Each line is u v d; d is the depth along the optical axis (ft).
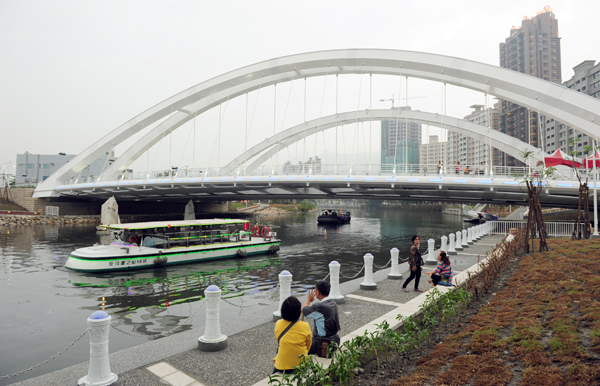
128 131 187.32
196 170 147.74
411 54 130.11
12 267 71.00
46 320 39.22
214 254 81.15
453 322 27.63
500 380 16.11
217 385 17.83
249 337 24.49
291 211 387.96
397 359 20.88
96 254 67.51
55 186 196.85
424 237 141.08
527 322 22.90
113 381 17.66
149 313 41.65
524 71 514.27
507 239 86.33
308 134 193.57
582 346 18.67
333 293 32.63
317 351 19.45
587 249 51.26
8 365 27.45
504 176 97.81
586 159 76.74
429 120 171.63
